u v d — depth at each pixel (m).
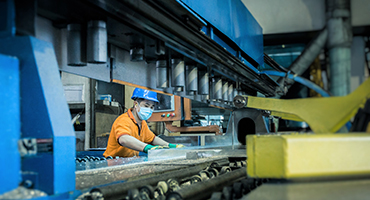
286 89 3.82
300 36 5.14
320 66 4.07
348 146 0.75
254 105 1.14
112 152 3.03
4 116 0.75
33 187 0.80
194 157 1.91
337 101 0.89
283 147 0.75
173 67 1.91
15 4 0.83
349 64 3.93
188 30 1.50
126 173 1.31
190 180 1.33
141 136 3.24
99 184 1.02
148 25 1.30
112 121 4.60
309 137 0.75
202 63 2.16
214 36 2.06
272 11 5.19
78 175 1.21
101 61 1.23
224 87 2.73
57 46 1.29
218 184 1.19
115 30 1.43
